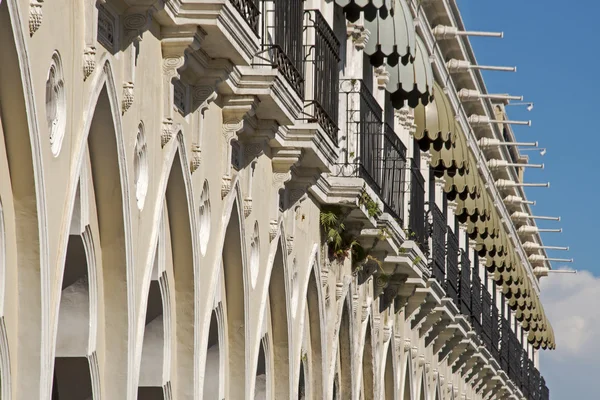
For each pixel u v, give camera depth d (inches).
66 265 741.9
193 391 887.1
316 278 1211.2
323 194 1224.2
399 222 1409.9
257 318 1035.3
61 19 669.3
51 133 672.4
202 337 903.7
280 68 945.5
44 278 660.7
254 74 920.9
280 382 1114.7
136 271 788.0
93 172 749.9
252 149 990.4
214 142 919.7
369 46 1360.7
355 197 1235.9
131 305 773.9
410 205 1523.1
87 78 705.6
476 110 2206.0
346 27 1337.4
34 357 660.1
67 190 687.1
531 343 3312.0
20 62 620.1
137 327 789.9
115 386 773.3
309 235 1194.0
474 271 2132.1
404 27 1369.3
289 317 1107.3
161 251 842.2
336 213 1250.6
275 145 1048.2
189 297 882.8
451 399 2117.4
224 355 984.3
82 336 749.3
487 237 2309.3
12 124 636.1
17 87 626.2
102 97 727.7
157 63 809.5
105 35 733.9
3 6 602.5
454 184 1909.4
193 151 873.5
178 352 886.4
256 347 1026.7
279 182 1063.0
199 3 800.9
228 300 990.4
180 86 855.1
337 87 1154.0
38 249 655.8
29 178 645.3
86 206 725.3
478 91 2110.0
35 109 639.1
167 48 815.1
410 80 1480.1
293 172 1096.2
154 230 812.6
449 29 1861.5
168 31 810.2
